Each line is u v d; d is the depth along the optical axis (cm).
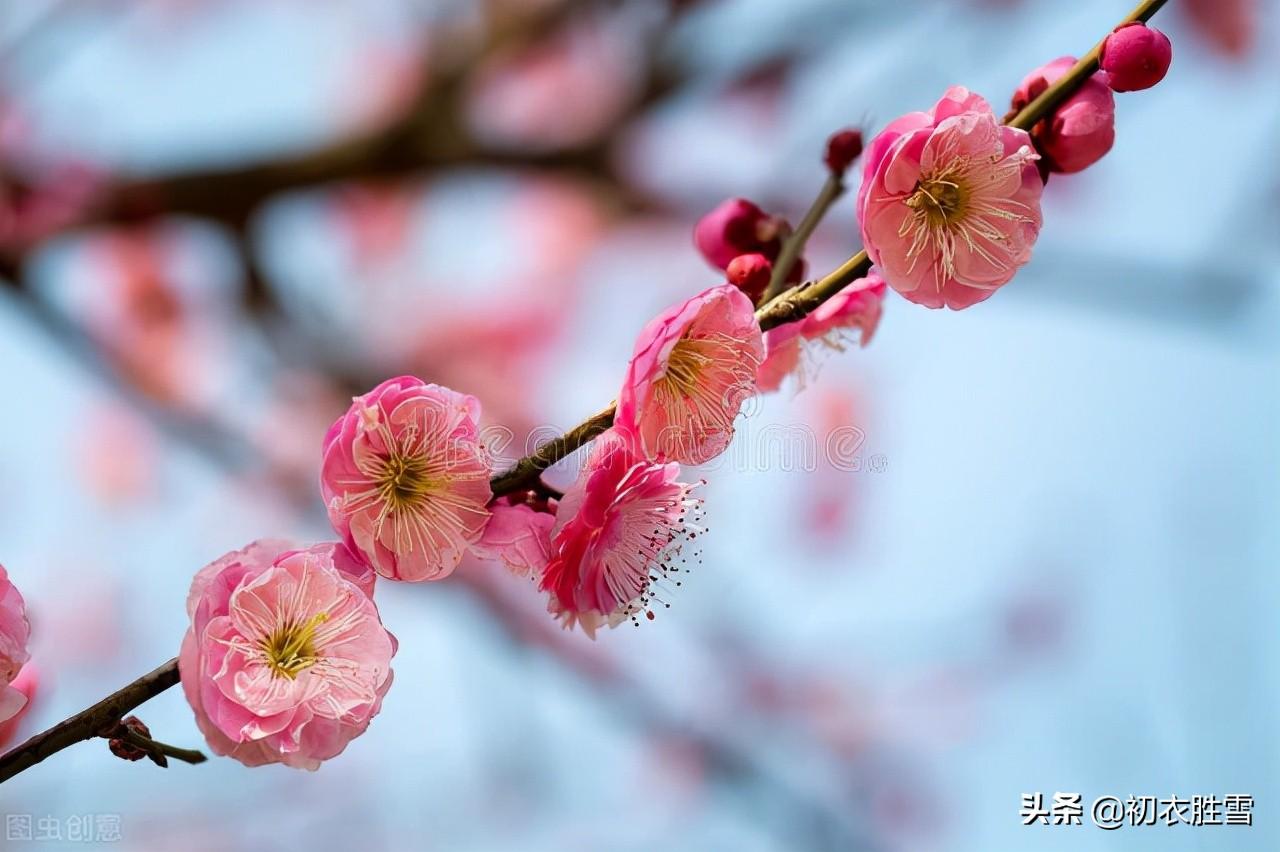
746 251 65
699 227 65
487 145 93
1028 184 61
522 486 60
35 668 62
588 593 60
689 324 60
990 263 61
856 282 63
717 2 93
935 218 61
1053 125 61
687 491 61
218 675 59
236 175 89
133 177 89
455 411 60
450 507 60
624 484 60
